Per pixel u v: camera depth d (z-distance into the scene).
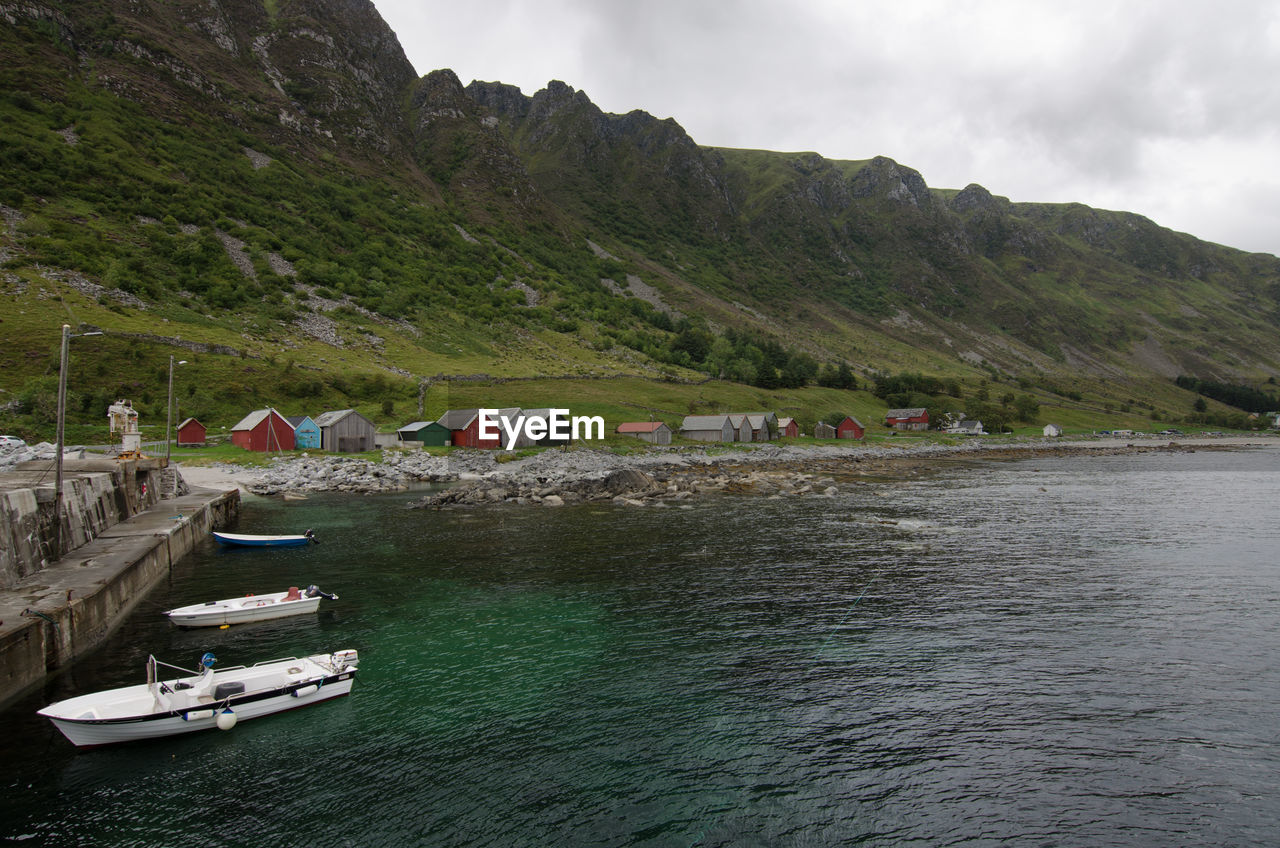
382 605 33.16
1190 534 51.28
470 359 159.88
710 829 16.30
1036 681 24.47
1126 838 15.94
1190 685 24.09
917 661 26.33
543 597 34.53
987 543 47.66
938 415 196.00
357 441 97.75
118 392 96.44
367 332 157.88
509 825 16.41
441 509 62.47
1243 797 17.52
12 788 17.62
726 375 199.25
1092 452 155.50
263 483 73.50
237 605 30.06
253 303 147.75
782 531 52.06
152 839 15.73
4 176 147.62
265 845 15.57
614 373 172.12
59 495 31.91
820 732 20.92
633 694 23.53
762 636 29.03
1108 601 33.94
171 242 153.38
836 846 15.69
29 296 110.19
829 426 161.38
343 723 21.52
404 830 16.19
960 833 16.16
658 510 62.75
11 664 20.83
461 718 21.86
